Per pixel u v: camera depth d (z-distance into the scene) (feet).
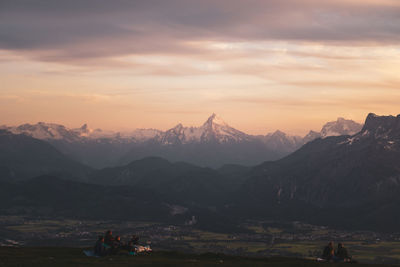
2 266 244.22
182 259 303.27
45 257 287.89
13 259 274.57
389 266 300.61
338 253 305.73
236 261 307.99
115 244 304.50
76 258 284.41
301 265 279.08
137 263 262.88
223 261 303.27
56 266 246.06
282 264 283.79
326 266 276.62
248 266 270.46
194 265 265.34
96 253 298.56
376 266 294.05
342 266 279.69
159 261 276.82
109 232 304.71
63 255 305.32
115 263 260.42
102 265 250.98
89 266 247.29
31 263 255.50
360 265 294.87
